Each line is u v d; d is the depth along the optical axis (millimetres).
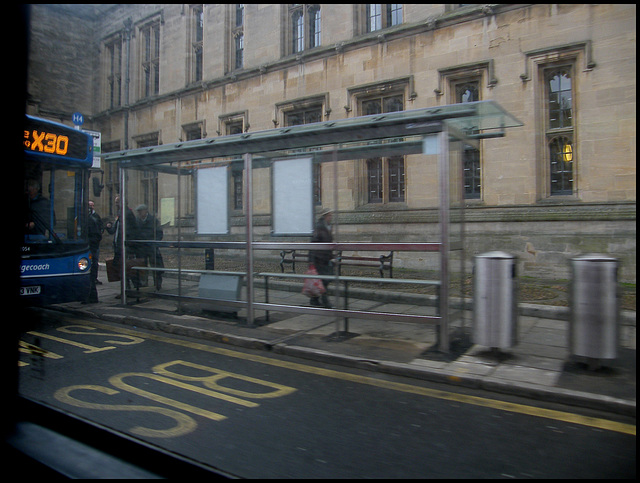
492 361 5086
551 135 9383
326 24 10828
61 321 7918
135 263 8625
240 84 10867
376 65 10438
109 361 5461
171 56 9375
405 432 3471
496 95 9500
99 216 9125
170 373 4980
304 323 7199
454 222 6152
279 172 7035
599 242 8898
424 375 4793
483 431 3496
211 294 7605
